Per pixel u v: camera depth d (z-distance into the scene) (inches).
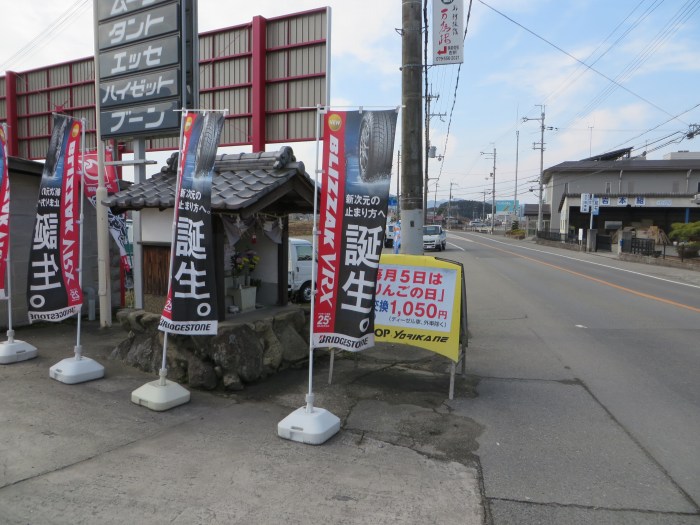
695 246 904.3
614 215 1696.6
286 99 425.4
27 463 140.7
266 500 125.3
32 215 318.7
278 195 214.2
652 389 219.0
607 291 542.0
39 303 214.1
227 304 243.1
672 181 1855.3
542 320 380.2
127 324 239.8
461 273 214.2
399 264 215.0
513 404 199.3
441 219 4072.3
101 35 308.0
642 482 139.0
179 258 180.7
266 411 186.1
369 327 168.7
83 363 213.5
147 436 161.0
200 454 149.3
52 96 538.9
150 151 532.7
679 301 474.6
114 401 190.4
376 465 146.2
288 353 240.7
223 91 455.8
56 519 114.7
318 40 409.4
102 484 130.5
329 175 168.2
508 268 797.2
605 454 156.2
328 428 162.4
